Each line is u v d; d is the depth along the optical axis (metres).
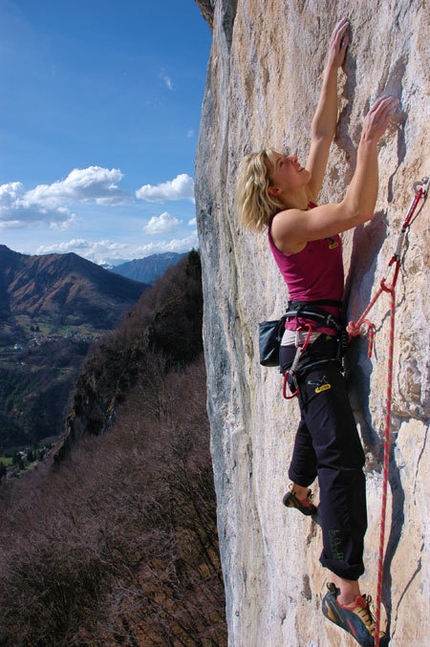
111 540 22.48
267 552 5.18
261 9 4.46
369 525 2.95
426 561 2.36
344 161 3.29
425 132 2.48
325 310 2.86
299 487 3.63
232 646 6.96
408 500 2.60
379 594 2.45
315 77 3.61
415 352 2.39
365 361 2.92
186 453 25.77
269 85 4.48
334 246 2.90
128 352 50.44
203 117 7.07
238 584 6.51
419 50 2.52
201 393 31.56
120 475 27.09
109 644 19.91
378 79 2.88
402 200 2.59
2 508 37.91
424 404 2.41
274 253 2.91
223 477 7.14
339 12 3.22
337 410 2.74
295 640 4.16
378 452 2.93
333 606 2.76
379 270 2.78
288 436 4.36
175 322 51.88
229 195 5.81
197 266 55.03
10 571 21.64
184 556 22.50
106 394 48.66
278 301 4.61
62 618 21.27
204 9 7.50
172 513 24.20
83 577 21.97
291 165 2.92
